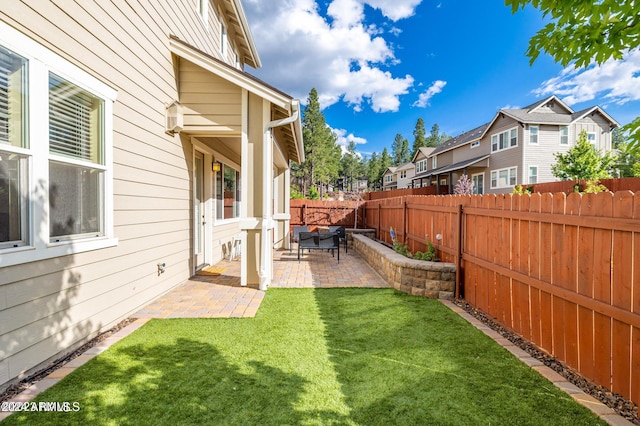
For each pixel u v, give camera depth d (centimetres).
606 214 221
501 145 1955
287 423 191
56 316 265
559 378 240
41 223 250
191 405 207
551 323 279
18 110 235
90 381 235
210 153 673
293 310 400
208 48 686
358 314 386
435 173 2370
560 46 227
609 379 220
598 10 199
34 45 241
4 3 219
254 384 232
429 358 272
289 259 801
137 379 238
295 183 3872
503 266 350
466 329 338
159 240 448
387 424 190
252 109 506
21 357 233
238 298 450
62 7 268
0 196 224
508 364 262
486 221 389
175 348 291
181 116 488
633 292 202
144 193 405
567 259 258
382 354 280
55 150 268
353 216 1351
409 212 677
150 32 418
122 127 357
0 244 224
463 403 209
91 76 303
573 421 190
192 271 575
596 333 231
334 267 693
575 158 1530
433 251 538
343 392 223
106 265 331
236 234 898
